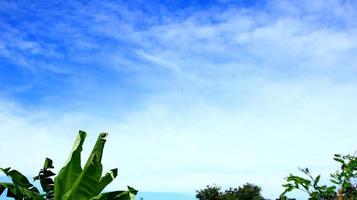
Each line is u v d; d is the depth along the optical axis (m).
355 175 6.48
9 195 6.19
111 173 6.57
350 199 6.47
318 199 6.57
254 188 34.81
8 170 6.54
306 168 6.70
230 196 34.22
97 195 6.40
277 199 6.79
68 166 6.57
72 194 6.32
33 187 6.69
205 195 34.34
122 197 6.36
